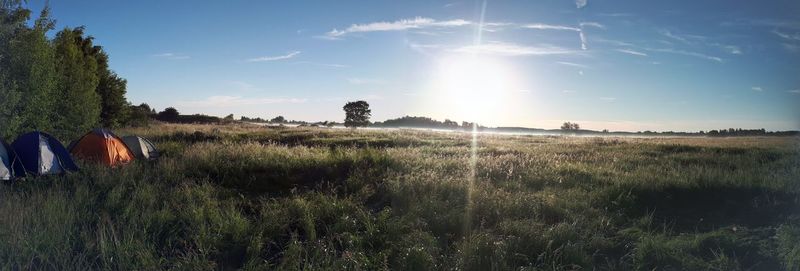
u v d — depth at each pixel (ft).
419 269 17.61
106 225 21.62
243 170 36.47
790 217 23.98
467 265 17.99
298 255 18.56
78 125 77.92
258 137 86.89
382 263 17.90
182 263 17.80
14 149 35.04
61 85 74.13
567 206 26.14
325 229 22.81
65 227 20.71
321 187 31.86
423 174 34.17
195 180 33.19
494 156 53.47
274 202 27.35
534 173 37.14
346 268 17.31
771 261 18.60
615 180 33.19
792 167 39.27
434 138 95.71
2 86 52.34
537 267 18.07
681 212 26.63
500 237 20.83
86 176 33.04
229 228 21.70
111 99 114.42
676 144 77.46
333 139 82.53
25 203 24.29
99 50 114.62
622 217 24.99
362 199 28.40
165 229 21.94
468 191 28.73
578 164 43.88
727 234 21.47
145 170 35.29
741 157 52.44
